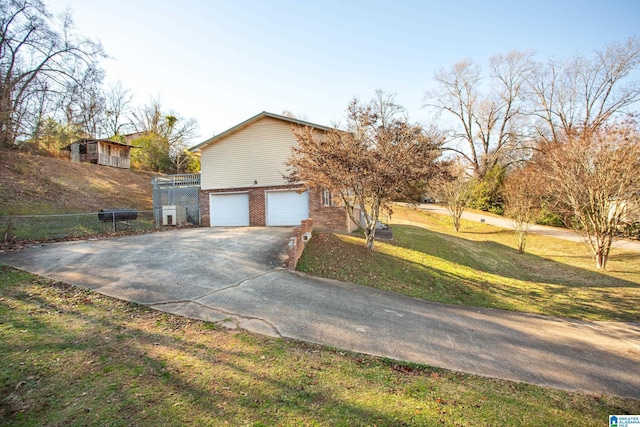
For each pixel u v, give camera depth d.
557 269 13.94
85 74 17.47
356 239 13.27
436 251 14.61
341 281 8.41
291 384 3.60
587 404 3.82
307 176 10.63
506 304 8.59
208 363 3.94
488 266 13.89
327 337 5.00
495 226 24.67
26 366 3.62
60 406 3.00
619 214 13.39
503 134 34.19
